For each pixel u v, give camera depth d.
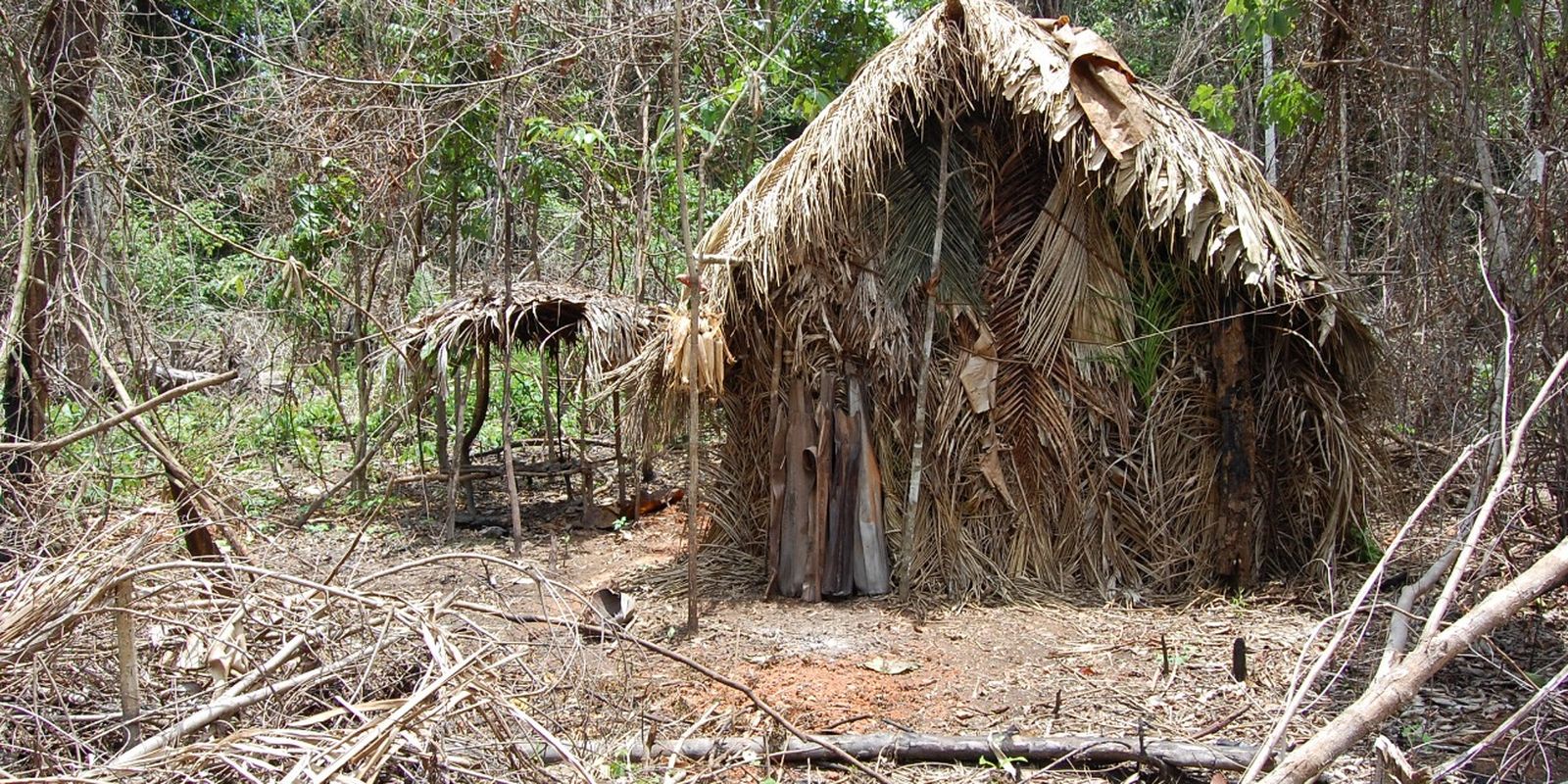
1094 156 5.92
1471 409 5.46
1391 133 6.60
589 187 8.59
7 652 3.06
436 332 7.75
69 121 5.52
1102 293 6.39
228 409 9.02
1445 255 5.61
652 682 4.97
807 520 6.40
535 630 5.46
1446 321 5.66
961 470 6.41
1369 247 7.87
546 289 8.05
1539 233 4.80
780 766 3.99
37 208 5.23
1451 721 4.26
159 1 8.77
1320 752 2.96
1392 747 2.98
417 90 7.91
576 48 7.53
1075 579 6.39
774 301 6.45
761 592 6.53
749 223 6.34
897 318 6.39
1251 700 4.63
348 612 3.84
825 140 6.20
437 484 9.87
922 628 5.80
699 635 5.72
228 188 8.76
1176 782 3.92
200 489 4.82
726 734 4.37
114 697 3.51
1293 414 6.15
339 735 2.88
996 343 6.43
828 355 6.46
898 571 6.43
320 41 8.58
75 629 3.40
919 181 6.50
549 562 7.43
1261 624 5.64
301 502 8.73
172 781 2.72
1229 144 6.23
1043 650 5.43
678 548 7.61
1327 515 6.17
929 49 6.18
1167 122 6.07
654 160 8.13
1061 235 6.38
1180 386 6.36
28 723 3.15
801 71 9.60
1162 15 14.06
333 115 7.73
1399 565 6.18
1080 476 6.40
